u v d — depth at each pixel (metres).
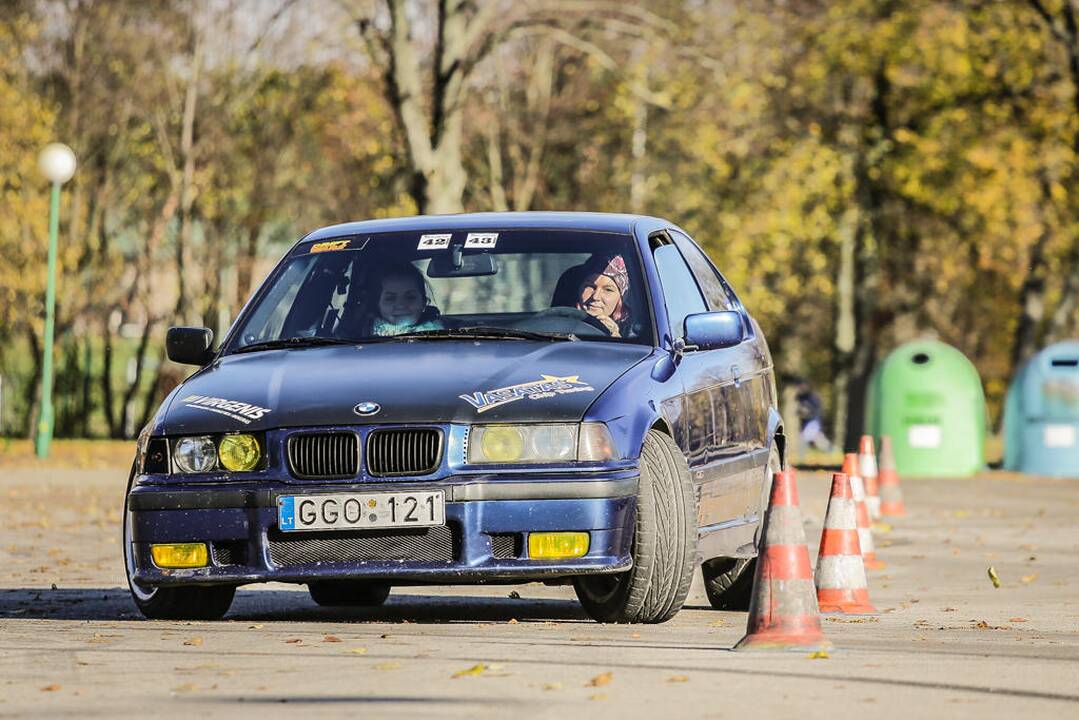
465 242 23.02
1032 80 96.44
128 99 113.81
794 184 99.88
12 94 107.19
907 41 94.69
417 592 27.67
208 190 120.81
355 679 15.84
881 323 137.12
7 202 108.44
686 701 14.52
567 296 22.23
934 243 117.62
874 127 101.00
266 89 119.50
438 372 20.50
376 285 22.72
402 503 19.52
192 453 20.30
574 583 21.19
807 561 18.00
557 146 120.38
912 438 67.31
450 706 14.27
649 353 21.41
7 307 111.25
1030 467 67.81
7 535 39.94
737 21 88.12
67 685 15.77
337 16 111.00
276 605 25.23
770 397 25.53
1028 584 29.34
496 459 19.66
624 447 19.86
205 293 128.12
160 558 20.30
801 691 15.09
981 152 97.62
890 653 17.94
